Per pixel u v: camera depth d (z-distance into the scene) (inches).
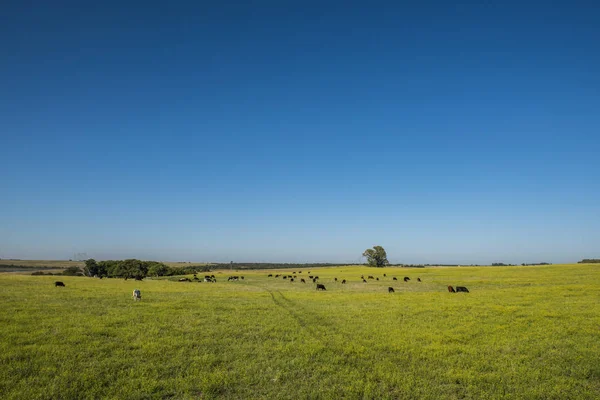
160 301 1165.1
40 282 1829.5
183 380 501.7
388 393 475.5
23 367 514.6
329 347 657.0
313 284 2519.7
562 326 802.2
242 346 656.4
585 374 532.7
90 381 485.1
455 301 1214.9
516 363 580.1
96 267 4857.3
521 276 2393.0
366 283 2522.1
